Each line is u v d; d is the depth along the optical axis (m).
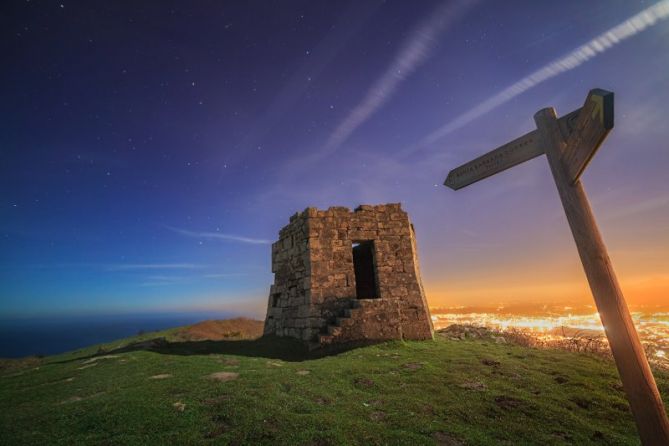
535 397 6.84
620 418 6.09
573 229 4.33
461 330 15.64
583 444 5.16
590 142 3.70
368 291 16.88
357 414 5.95
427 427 5.46
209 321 23.66
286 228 16.22
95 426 5.40
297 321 14.02
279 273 16.55
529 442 5.16
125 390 7.03
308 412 5.97
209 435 5.10
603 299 3.99
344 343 11.77
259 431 5.15
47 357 14.17
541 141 4.88
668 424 3.58
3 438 5.10
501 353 10.49
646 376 3.71
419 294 14.24
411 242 15.09
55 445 4.84
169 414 5.70
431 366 8.85
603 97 3.33
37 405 6.64
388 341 11.96
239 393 6.61
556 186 4.60
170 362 9.55
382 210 15.17
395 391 7.12
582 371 8.48
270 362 9.78
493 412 6.11
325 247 13.98
